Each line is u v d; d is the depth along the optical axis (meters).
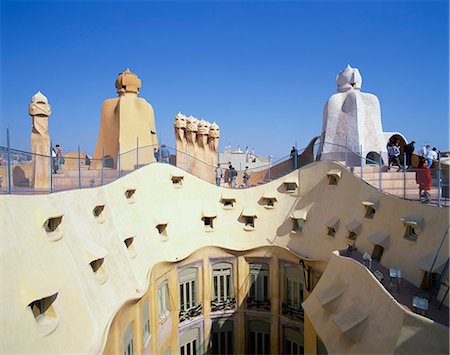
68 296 14.57
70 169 21.03
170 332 28.09
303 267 28.88
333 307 18.45
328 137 34.16
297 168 34.03
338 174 28.36
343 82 35.56
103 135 38.59
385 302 14.87
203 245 31.77
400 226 20.00
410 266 18.02
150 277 23.81
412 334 12.96
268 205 33.34
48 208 15.55
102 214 21.27
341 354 16.20
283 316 31.38
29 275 13.02
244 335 32.88
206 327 31.91
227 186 38.59
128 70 38.62
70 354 13.35
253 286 33.12
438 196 18.28
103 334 15.12
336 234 26.53
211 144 45.47
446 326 12.54
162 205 30.11
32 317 12.43
